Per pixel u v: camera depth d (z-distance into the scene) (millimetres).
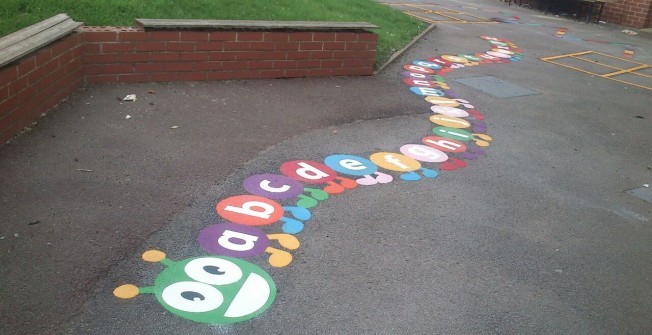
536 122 8172
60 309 3385
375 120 7387
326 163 5859
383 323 3574
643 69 12797
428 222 4891
